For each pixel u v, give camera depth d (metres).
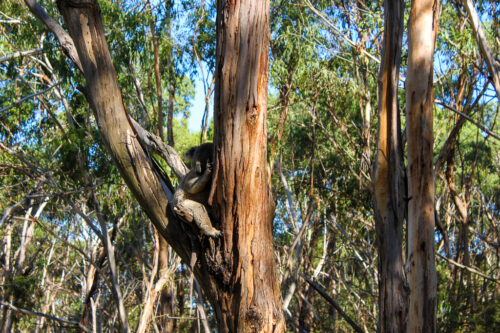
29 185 14.42
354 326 9.24
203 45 13.35
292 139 14.95
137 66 15.66
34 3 5.50
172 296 15.65
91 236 17.44
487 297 10.38
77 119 13.70
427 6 6.46
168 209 4.87
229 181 4.31
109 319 18.53
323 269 21.50
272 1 12.78
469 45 10.39
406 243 6.53
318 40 12.41
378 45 12.58
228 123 4.27
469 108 11.27
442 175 13.20
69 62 12.26
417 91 6.38
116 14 11.97
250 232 4.40
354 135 15.05
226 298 4.54
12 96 14.89
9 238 17.91
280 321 4.49
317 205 14.71
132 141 4.96
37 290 14.52
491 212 16.08
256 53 4.25
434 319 6.14
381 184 6.20
